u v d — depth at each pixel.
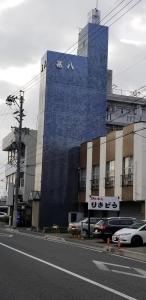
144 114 62.66
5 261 17.45
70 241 33.06
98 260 19.44
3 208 79.38
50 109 53.84
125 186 40.50
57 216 53.00
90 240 34.62
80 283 12.60
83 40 57.47
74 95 54.88
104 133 55.47
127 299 10.45
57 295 10.70
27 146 64.38
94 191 47.22
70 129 54.25
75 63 55.38
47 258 18.98
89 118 55.12
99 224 33.38
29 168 64.38
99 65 56.41
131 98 62.72
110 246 28.05
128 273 15.21
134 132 39.50
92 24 56.84
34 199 53.38
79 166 52.88
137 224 30.19
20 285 11.98
